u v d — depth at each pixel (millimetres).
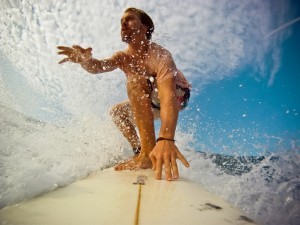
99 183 771
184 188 783
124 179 861
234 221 535
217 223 511
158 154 980
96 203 572
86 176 874
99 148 1301
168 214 534
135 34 1349
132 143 1513
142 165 1136
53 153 963
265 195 1018
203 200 661
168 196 672
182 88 1626
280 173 1219
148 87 1328
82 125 1531
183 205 603
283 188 1058
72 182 761
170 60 1289
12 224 439
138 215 515
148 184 807
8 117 1231
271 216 876
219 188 1086
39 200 575
